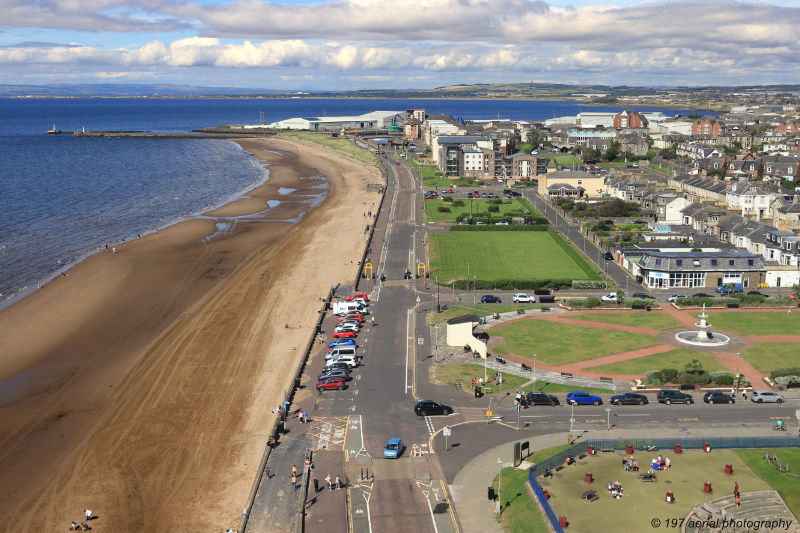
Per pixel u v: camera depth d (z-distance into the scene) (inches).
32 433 4266.7
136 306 6614.2
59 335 5900.6
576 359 5226.4
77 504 3528.5
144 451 4015.8
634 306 6417.3
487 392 4672.7
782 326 5895.7
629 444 3804.1
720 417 4274.1
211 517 3383.4
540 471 3570.4
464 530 3142.2
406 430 4146.2
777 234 7500.0
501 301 6727.4
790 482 3452.3
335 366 4980.3
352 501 3405.5
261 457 3892.7
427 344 5590.6
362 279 7495.1
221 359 5324.8
